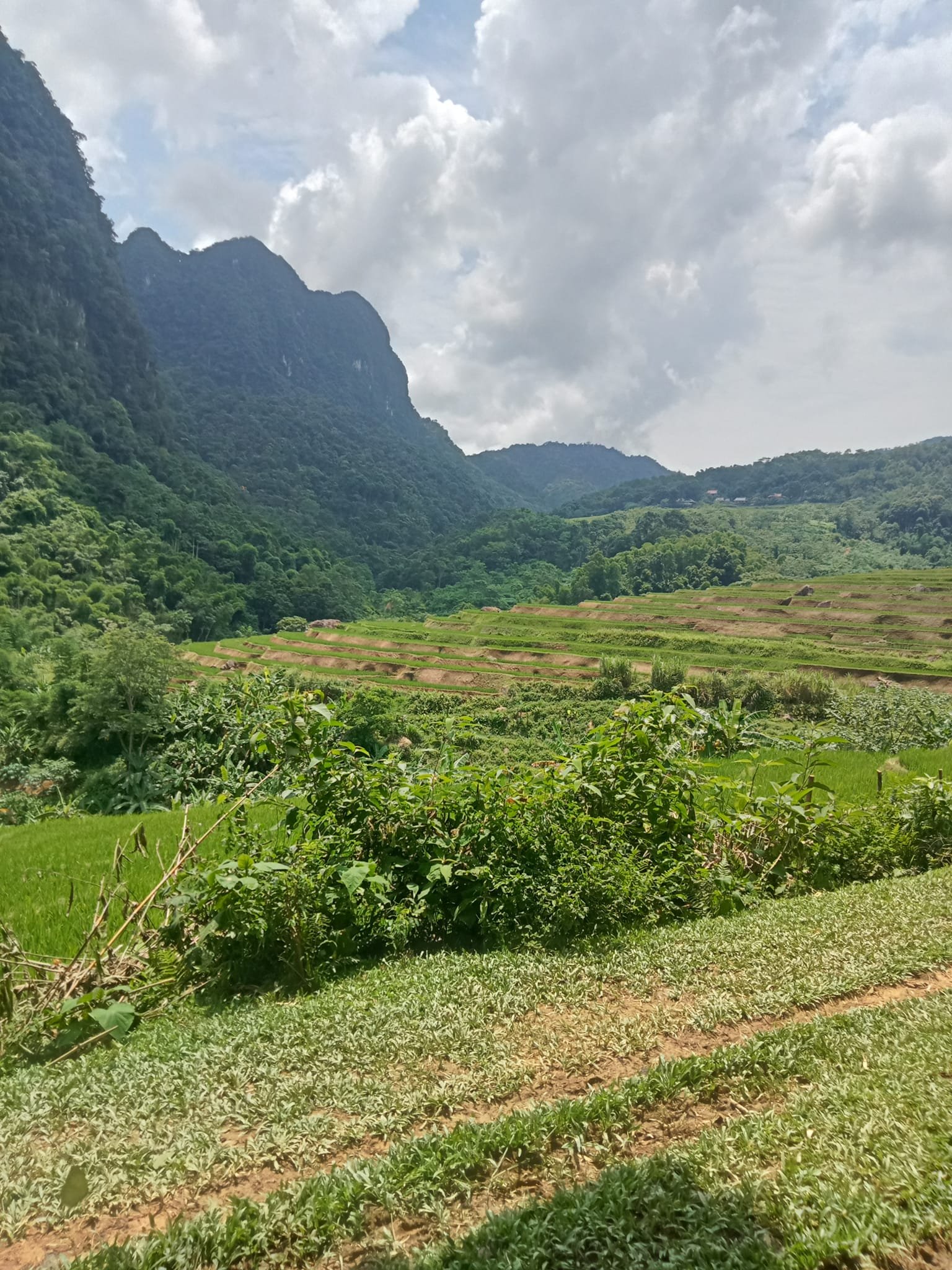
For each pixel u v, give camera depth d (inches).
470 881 203.5
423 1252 85.5
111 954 183.9
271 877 181.2
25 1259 91.7
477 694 1740.9
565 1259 83.0
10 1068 147.9
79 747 1047.0
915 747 715.4
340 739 244.2
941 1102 106.4
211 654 2539.4
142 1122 115.6
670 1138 109.0
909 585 3117.6
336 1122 114.1
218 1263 86.3
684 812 249.4
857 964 163.9
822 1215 86.4
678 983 158.7
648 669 1884.8
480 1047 134.0
